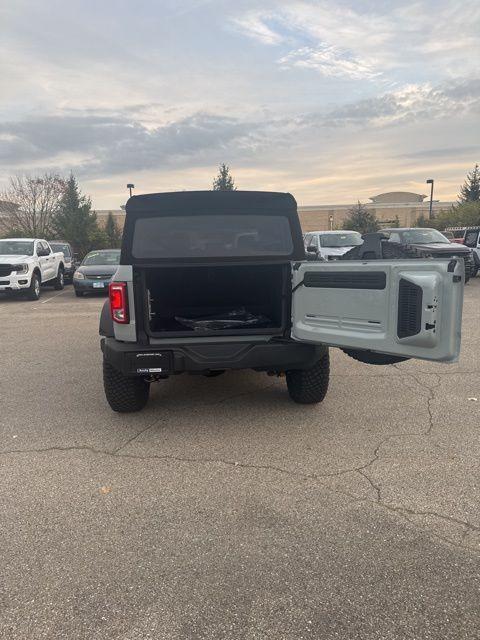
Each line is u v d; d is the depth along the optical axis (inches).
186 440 160.2
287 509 119.5
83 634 83.3
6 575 97.8
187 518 116.4
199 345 157.3
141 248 163.2
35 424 176.4
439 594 90.8
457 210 1309.1
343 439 159.2
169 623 85.4
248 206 168.9
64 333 356.2
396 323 131.8
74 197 1445.6
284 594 91.5
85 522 115.4
